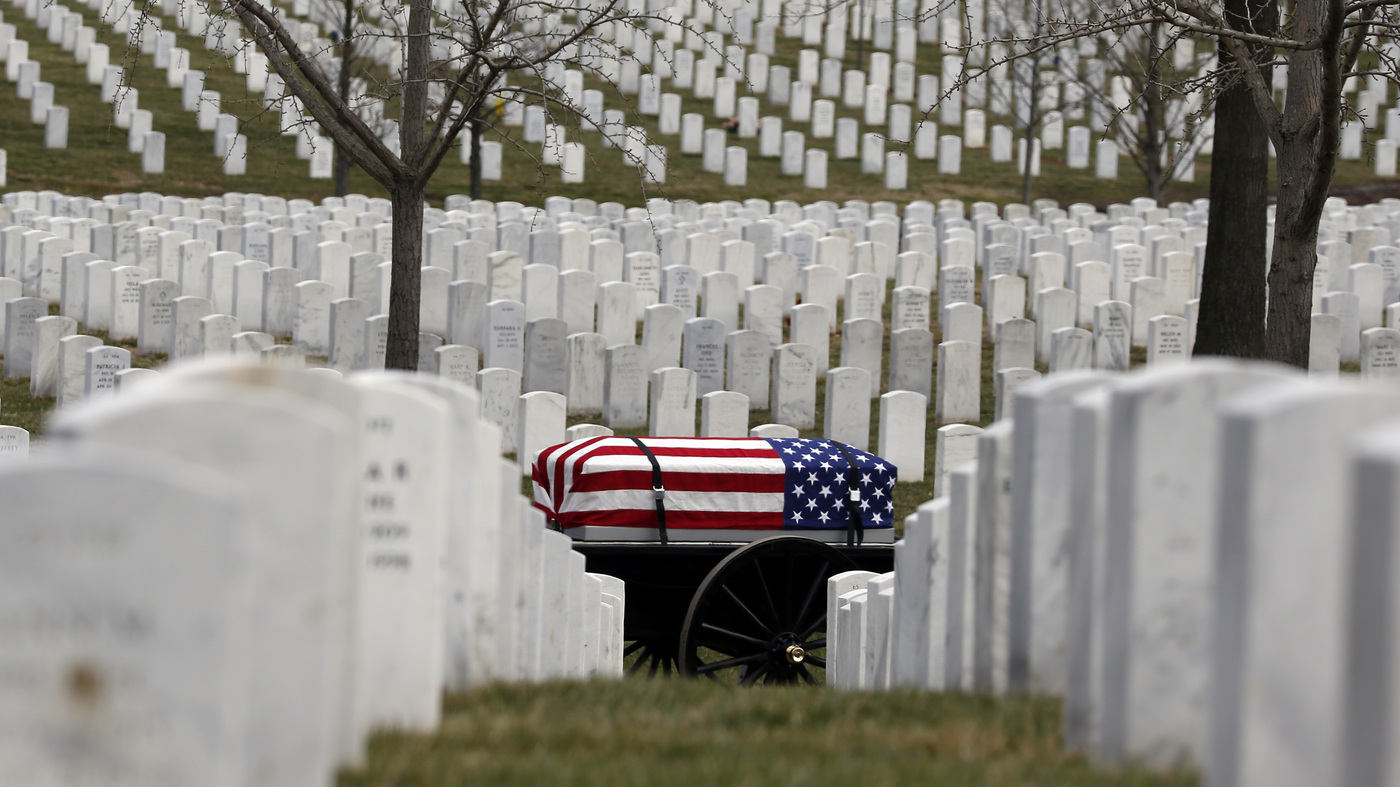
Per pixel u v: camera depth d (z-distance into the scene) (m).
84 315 56.62
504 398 43.69
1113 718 13.22
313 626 11.35
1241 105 48.34
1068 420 16.00
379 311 56.31
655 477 25.67
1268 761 10.55
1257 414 10.34
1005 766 13.58
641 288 61.28
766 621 25.56
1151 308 56.78
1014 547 16.44
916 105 117.06
